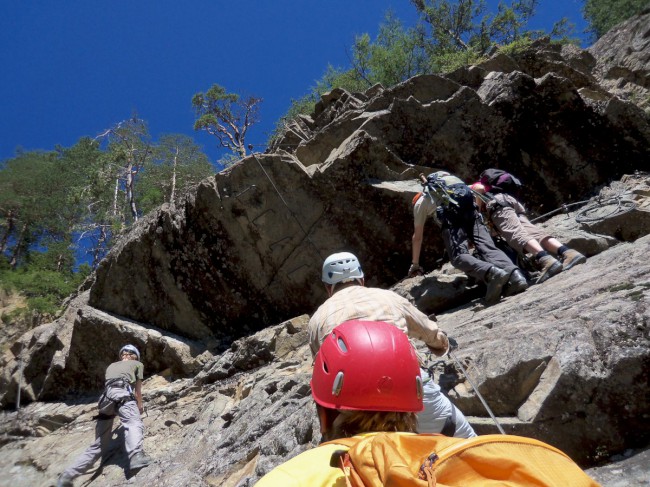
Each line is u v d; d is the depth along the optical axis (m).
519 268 5.96
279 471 1.29
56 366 9.33
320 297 7.96
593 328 3.22
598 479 2.78
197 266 8.41
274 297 8.14
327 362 1.57
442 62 19.16
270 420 5.18
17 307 18.72
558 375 3.11
